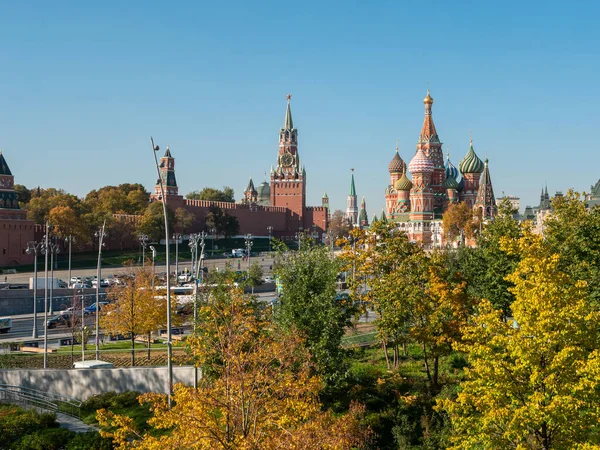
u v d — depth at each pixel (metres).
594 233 59.62
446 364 67.56
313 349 51.00
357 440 41.75
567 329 35.56
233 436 32.38
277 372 36.56
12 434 53.22
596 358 33.75
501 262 72.06
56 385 64.94
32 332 106.19
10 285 149.00
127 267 145.62
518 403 36.59
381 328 65.62
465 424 38.19
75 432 53.72
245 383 34.16
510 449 36.88
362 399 56.09
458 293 59.91
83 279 166.25
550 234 64.75
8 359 76.38
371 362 71.19
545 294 36.44
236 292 48.38
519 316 36.97
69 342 91.44
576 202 64.00
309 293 53.41
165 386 62.75
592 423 35.19
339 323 54.59
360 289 79.44
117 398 60.28
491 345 38.12
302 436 31.77
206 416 32.19
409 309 61.09
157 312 76.25
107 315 78.69
